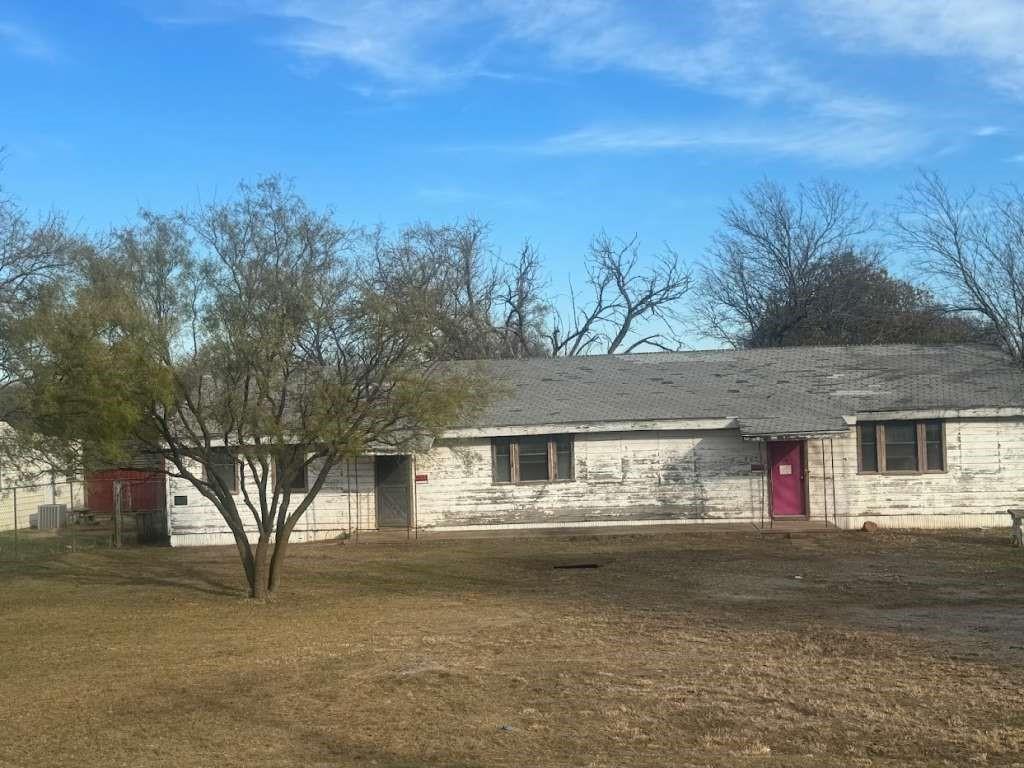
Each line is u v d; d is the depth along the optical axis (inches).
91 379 628.7
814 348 1347.2
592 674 474.0
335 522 1139.9
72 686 475.2
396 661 510.6
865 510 1125.7
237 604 735.7
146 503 1517.0
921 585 751.1
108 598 782.5
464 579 842.2
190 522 1131.9
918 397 1138.0
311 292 694.5
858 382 1202.6
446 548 1037.2
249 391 716.0
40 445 673.6
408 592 775.1
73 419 643.5
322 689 454.3
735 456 1128.8
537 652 528.7
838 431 1061.1
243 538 760.3
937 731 374.9
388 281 778.2
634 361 1330.0
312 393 701.3
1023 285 1373.0
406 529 1136.2
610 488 1131.3
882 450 1132.5
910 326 1822.1
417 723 396.2
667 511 1128.2
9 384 696.4
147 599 773.9
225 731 390.6
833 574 815.1
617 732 380.8
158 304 691.4
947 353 1295.5
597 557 955.3
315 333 704.4
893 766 335.9
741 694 432.1
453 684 458.0
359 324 702.5
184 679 483.5
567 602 707.4
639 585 782.5
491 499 1132.5
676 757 348.5
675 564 895.1
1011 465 1123.9
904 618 617.6
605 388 1217.4
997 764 337.7
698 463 1128.8
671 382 1235.2
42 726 403.2
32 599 782.5
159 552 1076.5
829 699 421.7
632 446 1131.9
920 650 518.0
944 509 1124.5
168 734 388.2
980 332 1686.8
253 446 723.4
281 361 694.5
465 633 589.9
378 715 409.1
